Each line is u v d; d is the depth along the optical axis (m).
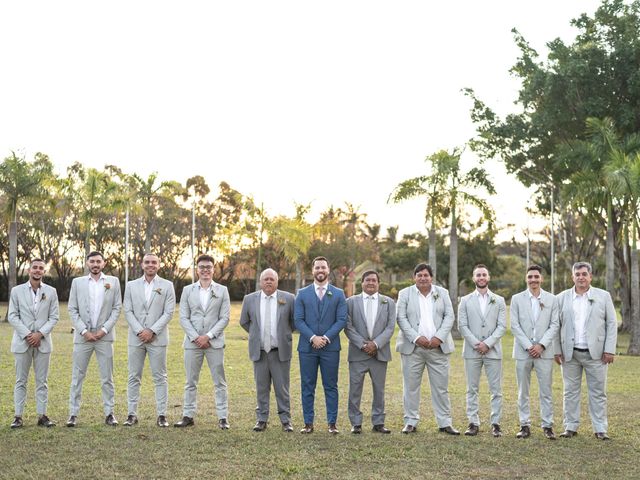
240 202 35.28
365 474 6.99
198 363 9.25
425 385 13.11
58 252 61.91
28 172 35.06
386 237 77.94
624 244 33.69
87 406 10.52
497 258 58.88
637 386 13.72
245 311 9.30
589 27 31.19
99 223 61.38
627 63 28.84
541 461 7.56
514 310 9.09
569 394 8.93
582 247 40.19
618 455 7.84
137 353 9.26
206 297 9.31
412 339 9.00
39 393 9.08
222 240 36.81
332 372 8.97
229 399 11.42
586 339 8.83
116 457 7.50
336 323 8.99
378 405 9.05
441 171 28.45
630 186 22.06
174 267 67.44
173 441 8.25
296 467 7.18
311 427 8.90
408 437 8.69
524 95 31.69
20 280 60.44
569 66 28.70
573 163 26.61
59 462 7.28
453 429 8.95
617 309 51.88
